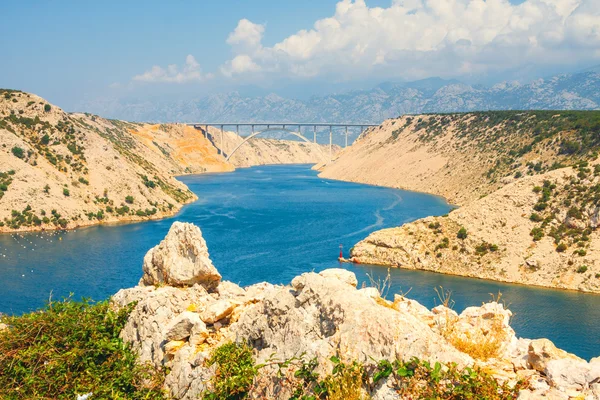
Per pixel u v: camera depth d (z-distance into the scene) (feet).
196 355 40.78
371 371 30.45
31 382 42.04
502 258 258.57
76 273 244.01
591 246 247.91
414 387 28.45
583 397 27.68
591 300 213.66
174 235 54.75
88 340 46.21
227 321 45.24
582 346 160.56
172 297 48.37
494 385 28.45
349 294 34.96
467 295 220.23
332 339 32.81
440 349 30.81
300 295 37.29
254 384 35.45
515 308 201.46
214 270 52.08
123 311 49.39
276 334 37.14
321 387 30.86
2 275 240.12
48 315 48.11
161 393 41.32
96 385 42.09
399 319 32.37
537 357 31.65
